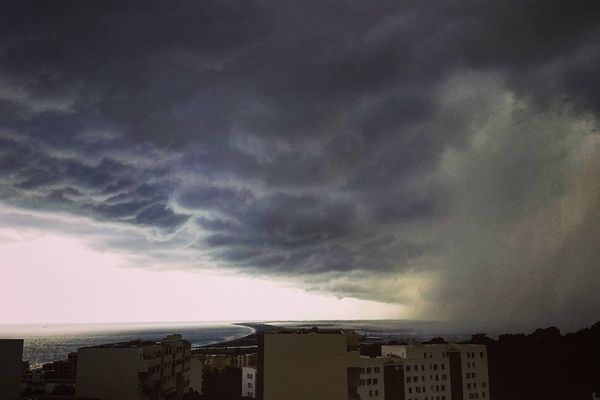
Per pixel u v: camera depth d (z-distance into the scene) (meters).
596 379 135.62
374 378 126.12
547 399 140.00
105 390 84.62
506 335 163.50
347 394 62.12
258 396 63.31
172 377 102.25
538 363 146.12
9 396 75.69
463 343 168.25
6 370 75.88
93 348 87.12
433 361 136.12
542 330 162.25
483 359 142.75
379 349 174.75
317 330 69.50
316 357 62.50
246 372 155.75
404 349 140.38
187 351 113.69
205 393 156.25
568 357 144.50
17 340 77.19
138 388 86.00
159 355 95.25
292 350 62.72
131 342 101.19
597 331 150.25
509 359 150.00
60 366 130.25
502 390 146.12
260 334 64.50
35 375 119.19
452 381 137.12
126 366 85.31
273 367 62.34
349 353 63.62
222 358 181.75
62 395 87.06
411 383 131.62
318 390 61.75
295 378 62.00
